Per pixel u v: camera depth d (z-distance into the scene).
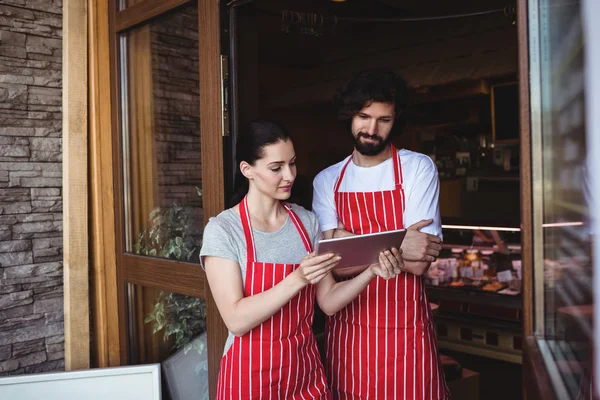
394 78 1.82
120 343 2.63
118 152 2.58
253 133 1.56
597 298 0.88
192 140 2.21
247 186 1.71
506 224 4.41
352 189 1.97
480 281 4.54
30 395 2.21
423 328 1.87
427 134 6.27
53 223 2.59
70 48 2.55
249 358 1.55
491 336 4.27
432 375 1.88
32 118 2.52
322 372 1.70
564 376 1.07
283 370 1.57
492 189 5.99
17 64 2.48
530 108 1.16
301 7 4.27
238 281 1.55
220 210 2.06
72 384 2.25
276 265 1.56
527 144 1.17
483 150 5.91
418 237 1.77
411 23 5.23
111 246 2.64
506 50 4.36
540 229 1.17
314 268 1.39
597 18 0.84
